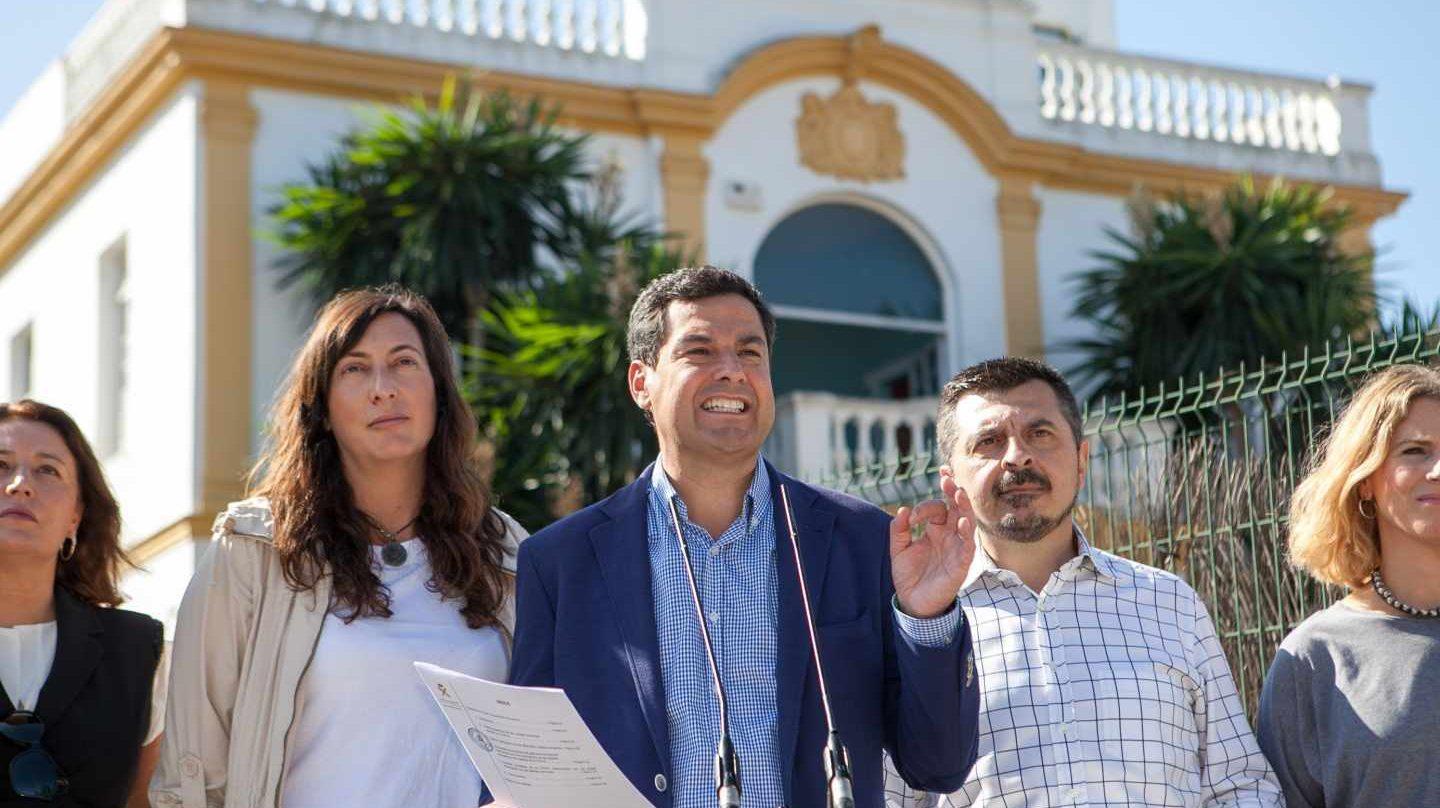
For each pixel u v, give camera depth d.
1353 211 14.41
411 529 3.92
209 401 12.81
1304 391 5.72
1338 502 3.92
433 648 3.75
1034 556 3.95
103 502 4.17
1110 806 3.68
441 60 13.91
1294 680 3.89
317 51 13.42
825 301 15.04
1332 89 17.38
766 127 14.93
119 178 14.41
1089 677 3.78
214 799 3.66
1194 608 3.95
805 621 3.40
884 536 3.54
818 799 3.29
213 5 13.34
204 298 12.93
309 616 3.71
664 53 14.70
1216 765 3.84
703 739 3.35
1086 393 15.41
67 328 15.37
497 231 12.19
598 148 14.28
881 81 15.41
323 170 13.02
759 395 3.53
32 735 3.79
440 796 3.67
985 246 15.65
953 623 3.27
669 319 3.58
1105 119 16.50
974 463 3.94
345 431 3.83
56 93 15.66
